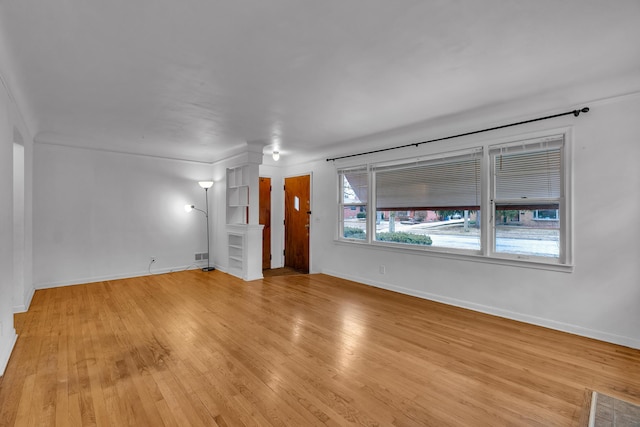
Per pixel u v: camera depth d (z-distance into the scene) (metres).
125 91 2.97
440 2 1.71
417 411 1.91
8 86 2.61
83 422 1.79
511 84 2.82
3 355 2.39
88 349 2.73
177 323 3.38
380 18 1.86
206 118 3.83
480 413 1.89
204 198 6.53
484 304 3.75
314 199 6.17
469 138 3.88
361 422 1.81
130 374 2.32
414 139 4.43
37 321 3.42
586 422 1.82
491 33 2.02
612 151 2.88
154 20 1.88
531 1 1.71
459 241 4.08
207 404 1.96
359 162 5.27
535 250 3.42
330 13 1.81
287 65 2.46
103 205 5.30
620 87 2.79
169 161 6.04
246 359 2.57
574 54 2.30
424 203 4.42
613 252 2.89
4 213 2.46
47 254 4.79
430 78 2.69
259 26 1.94
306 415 1.87
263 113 3.62
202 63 2.43
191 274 5.91
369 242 5.10
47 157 4.77
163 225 5.99
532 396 2.07
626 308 2.83
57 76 2.64
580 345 2.84
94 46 2.17
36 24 1.90
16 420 1.79
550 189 3.30
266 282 5.32
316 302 4.18
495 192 3.71
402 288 4.64
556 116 3.16
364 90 2.95
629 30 1.99
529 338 3.00
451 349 2.77
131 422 1.79
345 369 2.42
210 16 1.84
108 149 5.33
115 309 3.85
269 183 6.77
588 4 1.73
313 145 5.29
